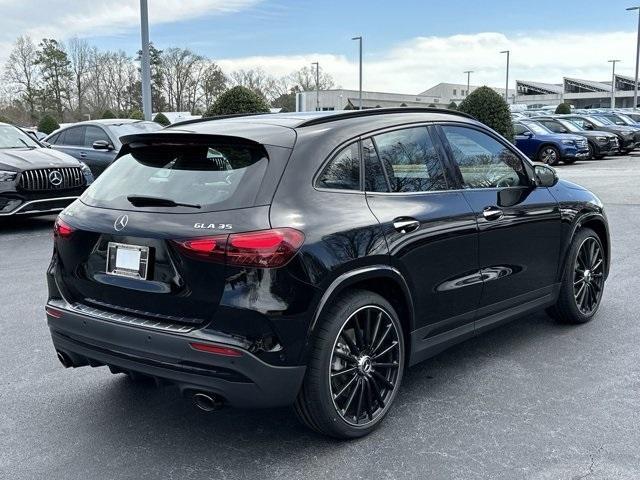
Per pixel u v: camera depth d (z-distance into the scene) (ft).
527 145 75.72
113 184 11.98
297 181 10.68
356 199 11.39
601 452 10.82
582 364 14.76
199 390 10.06
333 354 10.73
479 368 14.65
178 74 276.21
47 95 234.58
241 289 9.82
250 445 11.34
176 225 10.35
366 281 11.44
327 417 10.81
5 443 11.47
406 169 12.55
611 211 37.40
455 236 12.84
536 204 15.26
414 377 14.21
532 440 11.28
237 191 10.41
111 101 255.29
